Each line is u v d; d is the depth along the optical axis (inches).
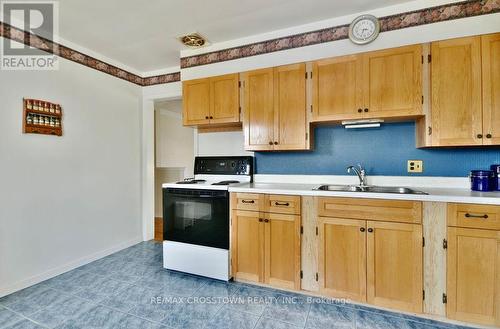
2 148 82.0
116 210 123.6
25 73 88.4
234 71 106.2
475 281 63.9
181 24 93.7
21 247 86.8
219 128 117.7
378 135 93.0
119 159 125.5
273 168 108.0
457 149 84.0
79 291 85.4
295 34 97.0
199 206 94.3
